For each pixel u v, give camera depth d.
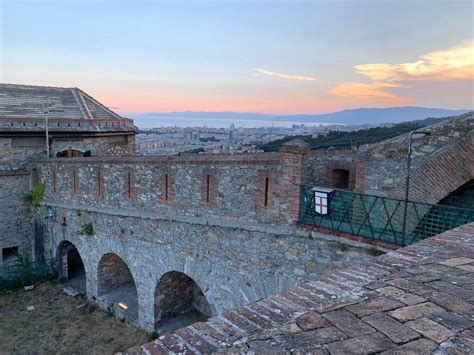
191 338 2.62
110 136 23.34
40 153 20.34
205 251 11.46
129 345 13.09
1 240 19.16
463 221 7.11
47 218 17.84
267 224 9.88
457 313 2.70
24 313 15.53
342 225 8.62
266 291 10.05
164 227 12.59
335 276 3.55
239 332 2.63
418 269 3.59
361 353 2.22
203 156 11.48
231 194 10.60
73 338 13.67
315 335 2.46
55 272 18.55
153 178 12.70
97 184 14.90
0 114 20.27
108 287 16.34
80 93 25.80
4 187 19.09
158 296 13.43
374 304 2.87
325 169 14.07
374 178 8.85
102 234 15.09
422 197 8.21
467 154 7.92
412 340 2.35
